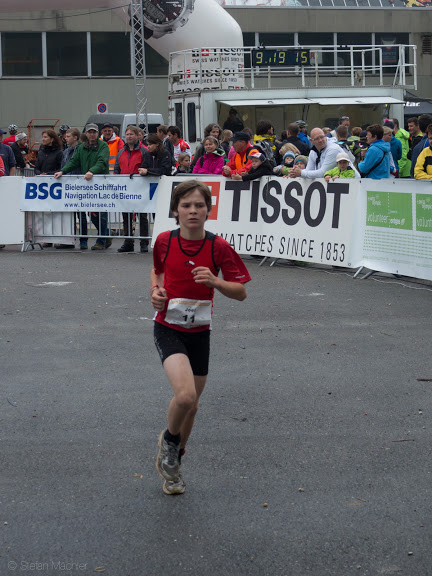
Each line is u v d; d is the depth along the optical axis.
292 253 10.64
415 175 9.67
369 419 5.09
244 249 11.19
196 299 3.95
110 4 21.69
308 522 3.71
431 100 24.19
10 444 4.65
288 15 31.27
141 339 7.11
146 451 4.56
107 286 9.48
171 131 13.42
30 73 30.62
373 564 3.34
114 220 12.57
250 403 5.38
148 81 31.23
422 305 8.45
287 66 20.83
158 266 4.07
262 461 4.42
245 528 3.65
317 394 5.58
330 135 14.47
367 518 3.75
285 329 7.46
